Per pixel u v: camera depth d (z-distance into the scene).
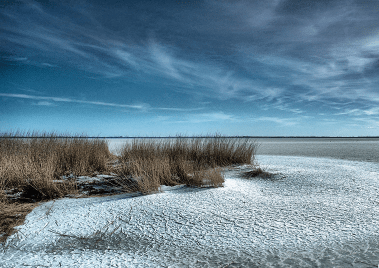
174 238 2.24
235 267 1.72
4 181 4.08
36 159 5.11
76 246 2.12
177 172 5.02
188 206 3.08
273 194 3.67
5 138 6.50
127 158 6.74
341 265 1.68
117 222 2.64
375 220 2.53
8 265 1.80
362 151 13.35
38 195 3.73
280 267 1.69
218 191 3.79
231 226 2.46
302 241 2.10
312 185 4.22
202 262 1.80
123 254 1.96
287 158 9.56
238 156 7.21
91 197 3.75
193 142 7.26
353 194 3.59
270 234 2.26
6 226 2.58
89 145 6.72
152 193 3.76
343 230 2.30
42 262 1.85
